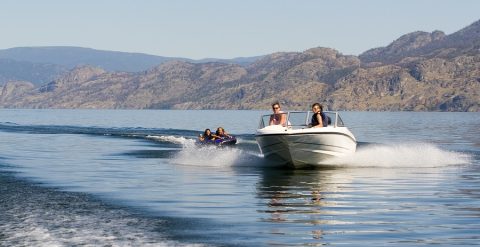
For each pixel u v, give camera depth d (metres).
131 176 27.25
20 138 60.47
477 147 49.12
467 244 13.76
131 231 15.10
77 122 136.38
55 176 27.08
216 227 15.62
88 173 28.44
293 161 30.80
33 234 14.65
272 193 21.92
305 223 16.16
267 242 13.99
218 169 30.56
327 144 30.86
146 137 62.41
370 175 28.08
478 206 18.98
